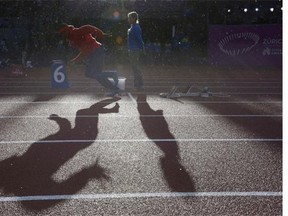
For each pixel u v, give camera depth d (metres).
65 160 5.16
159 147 5.80
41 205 3.78
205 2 24.20
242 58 22.17
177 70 20.42
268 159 5.26
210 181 4.44
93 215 3.57
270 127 7.16
